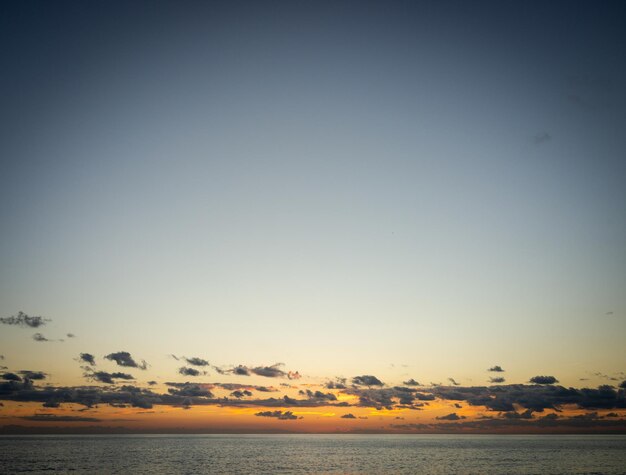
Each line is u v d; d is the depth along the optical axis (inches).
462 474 3762.3
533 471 3969.0
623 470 4020.7
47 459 5044.3
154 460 5044.3
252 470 4072.3
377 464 4714.6
